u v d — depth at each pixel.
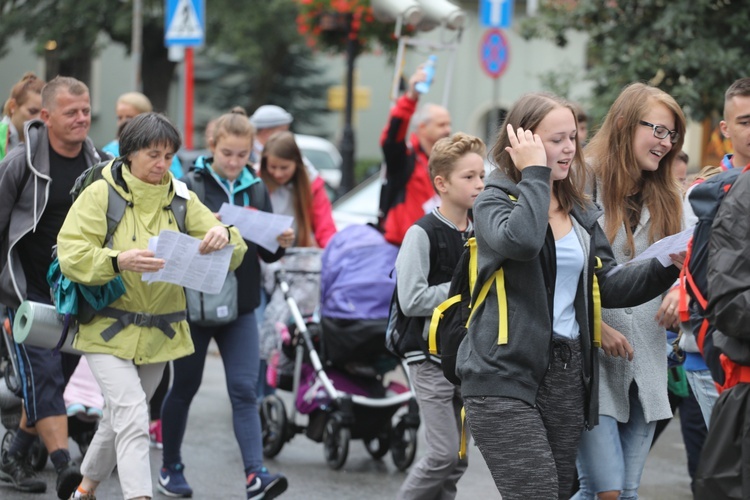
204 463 22.92
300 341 23.00
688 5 30.80
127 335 16.30
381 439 23.48
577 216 13.61
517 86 108.12
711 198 12.11
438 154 16.92
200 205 17.27
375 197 37.44
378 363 22.80
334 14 51.88
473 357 13.04
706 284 12.16
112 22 92.31
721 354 11.97
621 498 15.06
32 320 16.67
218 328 19.70
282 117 28.77
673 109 14.72
